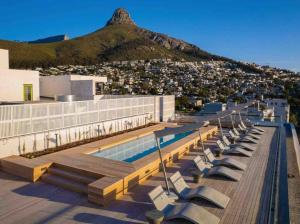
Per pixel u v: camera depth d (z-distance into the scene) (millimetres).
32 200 7633
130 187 8484
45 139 12180
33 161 9727
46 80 23219
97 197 7340
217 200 7227
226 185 8672
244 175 9633
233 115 22922
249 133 17031
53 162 9641
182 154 12641
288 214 6660
